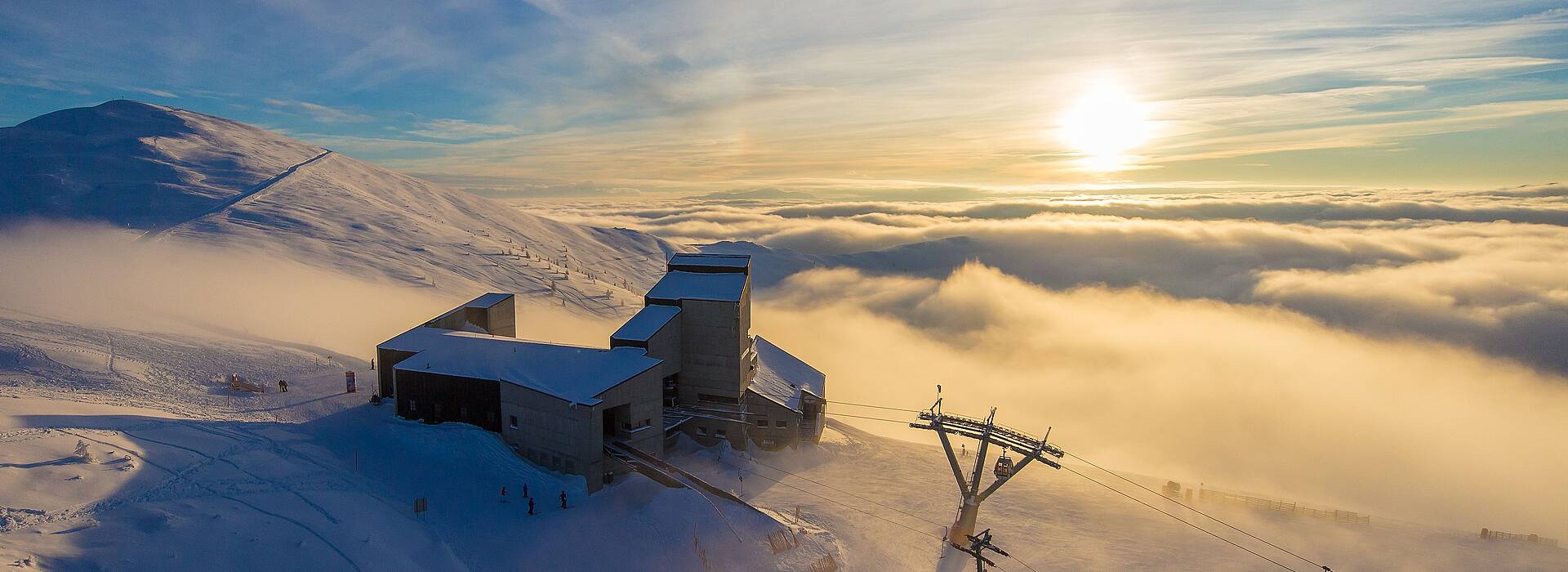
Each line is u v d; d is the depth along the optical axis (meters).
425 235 197.50
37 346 72.12
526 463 56.47
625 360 60.59
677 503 50.66
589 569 43.75
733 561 46.44
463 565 42.56
